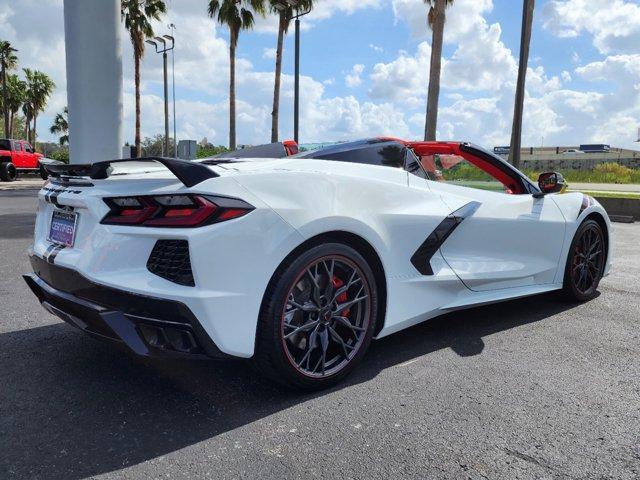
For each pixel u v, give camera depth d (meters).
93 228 2.15
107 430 2.02
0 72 41.09
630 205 12.53
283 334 2.20
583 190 17.69
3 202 12.26
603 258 4.16
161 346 2.03
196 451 1.88
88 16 6.78
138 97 34.00
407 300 2.74
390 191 2.67
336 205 2.36
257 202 2.10
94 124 7.02
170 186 2.04
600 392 2.40
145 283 1.99
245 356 2.11
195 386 2.43
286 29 22.92
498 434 2.01
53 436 1.97
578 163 43.56
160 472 1.75
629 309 3.82
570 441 1.96
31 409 2.19
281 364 2.21
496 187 3.72
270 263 2.11
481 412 2.19
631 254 6.49
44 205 2.66
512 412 2.19
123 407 2.21
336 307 2.40
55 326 3.26
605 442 1.96
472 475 1.74
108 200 2.15
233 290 2.03
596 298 4.15
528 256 3.50
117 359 2.74
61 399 2.28
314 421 2.11
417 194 2.84
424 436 1.99
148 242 2.03
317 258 2.27
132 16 32.22
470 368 2.67
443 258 2.95
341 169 2.58
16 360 2.71
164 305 1.96
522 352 2.91
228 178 2.08
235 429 2.04
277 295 2.16
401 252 2.68
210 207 1.98
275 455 1.85
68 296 2.25
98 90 6.98
